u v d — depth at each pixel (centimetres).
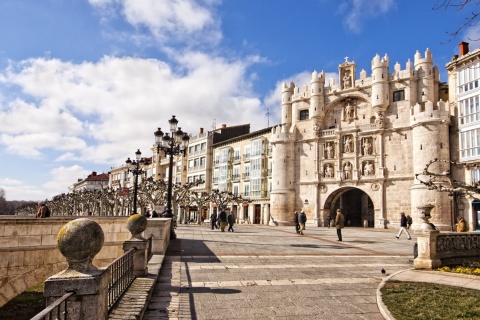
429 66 4353
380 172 4428
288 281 959
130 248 871
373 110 4647
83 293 415
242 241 2089
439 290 839
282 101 5531
